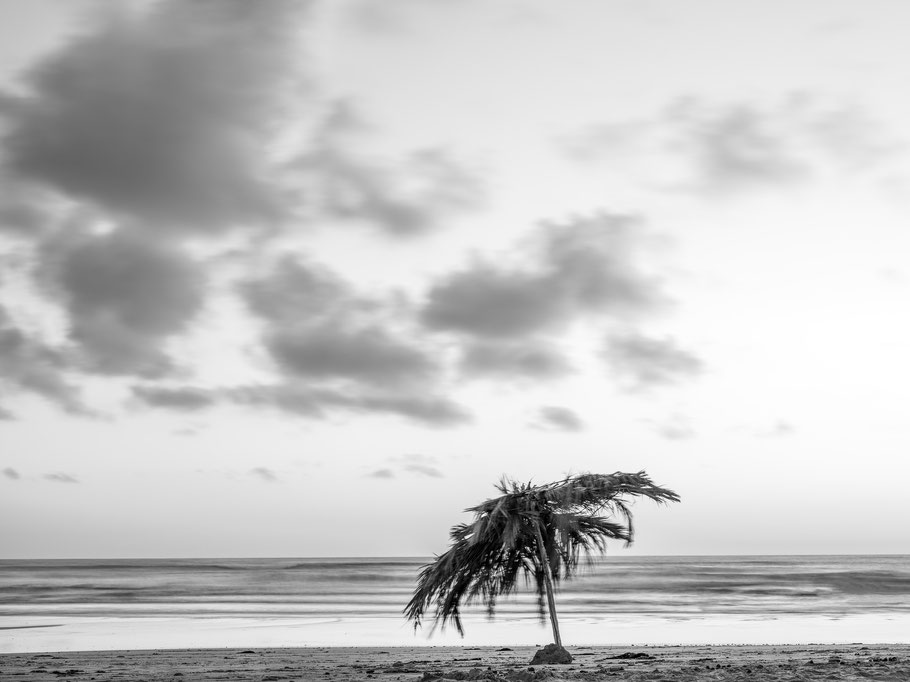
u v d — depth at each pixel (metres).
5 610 40.88
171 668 14.20
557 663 13.23
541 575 14.24
